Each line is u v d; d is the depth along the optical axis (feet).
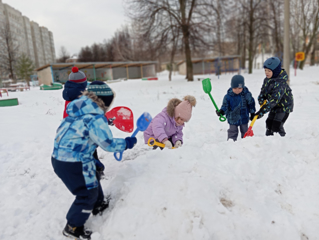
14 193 9.71
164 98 34.68
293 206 7.64
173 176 7.88
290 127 15.46
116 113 9.66
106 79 110.52
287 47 38.70
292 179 8.65
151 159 9.03
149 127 11.50
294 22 113.91
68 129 6.55
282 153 9.53
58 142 6.63
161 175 8.07
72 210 6.79
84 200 6.73
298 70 93.66
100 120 6.62
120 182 8.35
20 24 234.99
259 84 46.62
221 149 9.73
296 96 29.71
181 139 11.50
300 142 10.36
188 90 44.42
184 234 6.37
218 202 7.18
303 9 100.78
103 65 108.17
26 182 10.50
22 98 41.34
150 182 7.83
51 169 11.68
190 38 68.18
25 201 9.08
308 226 6.98
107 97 7.10
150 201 7.20
